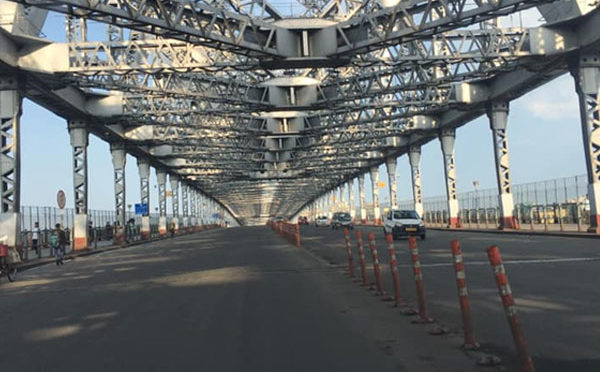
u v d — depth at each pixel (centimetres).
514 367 629
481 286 1241
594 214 2947
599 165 2967
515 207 4456
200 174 7869
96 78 3092
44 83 2959
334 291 1285
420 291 902
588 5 2822
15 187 2748
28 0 2011
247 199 15475
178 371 666
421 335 807
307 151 6519
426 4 2489
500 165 3966
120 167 4812
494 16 2305
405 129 5075
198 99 3453
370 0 2717
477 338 773
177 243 4709
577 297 1057
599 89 3002
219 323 957
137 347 798
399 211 3425
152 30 2330
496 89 3841
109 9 2083
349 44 2645
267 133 4738
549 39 2986
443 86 3919
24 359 756
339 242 3422
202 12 2491
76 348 811
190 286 1509
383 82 3919
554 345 716
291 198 15638
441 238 3375
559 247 2253
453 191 4953
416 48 3002
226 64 2820
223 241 4575
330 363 679
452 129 4969
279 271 1811
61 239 2772
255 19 2572
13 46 2708
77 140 3781
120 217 4766
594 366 621
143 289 1502
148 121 4028
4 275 1970
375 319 939
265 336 841
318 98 3719
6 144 2766
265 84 3672
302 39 2770
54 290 1603
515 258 1834
